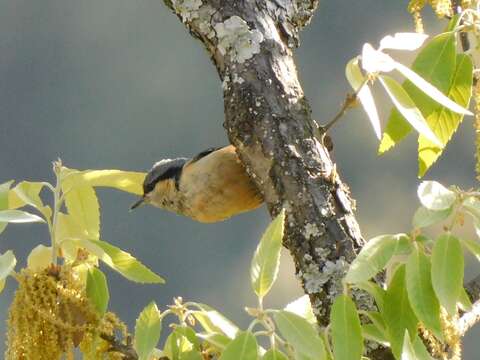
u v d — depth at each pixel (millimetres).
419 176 5391
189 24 5613
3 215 4938
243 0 5488
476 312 5277
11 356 4953
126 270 5098
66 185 5461
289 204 5215
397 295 4648
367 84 4812
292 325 4402
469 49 5434
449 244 4406
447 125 5277
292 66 5441
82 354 5141
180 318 5027
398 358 4586
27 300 4941
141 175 5488
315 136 5297
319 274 5133
